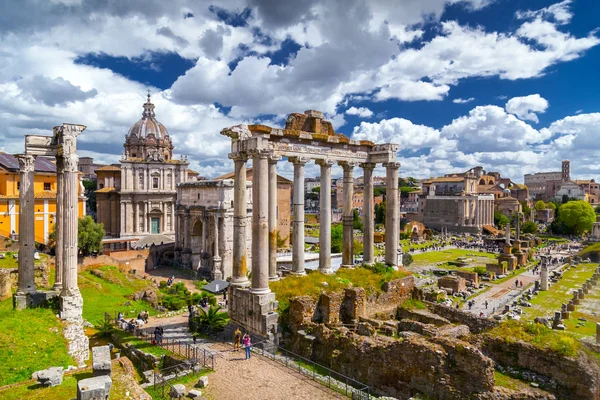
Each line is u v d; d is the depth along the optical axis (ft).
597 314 171.12
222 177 323.78
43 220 220.43
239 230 109.40
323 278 119.24
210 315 115.75
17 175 215.10
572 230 524.11
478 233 557.33
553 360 75.25
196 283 227.61
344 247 137.59
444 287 231.30
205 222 261.44
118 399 59.00
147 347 101.76
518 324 87.66
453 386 71.41
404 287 126.93
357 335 89.56
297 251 124.98
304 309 99.30
